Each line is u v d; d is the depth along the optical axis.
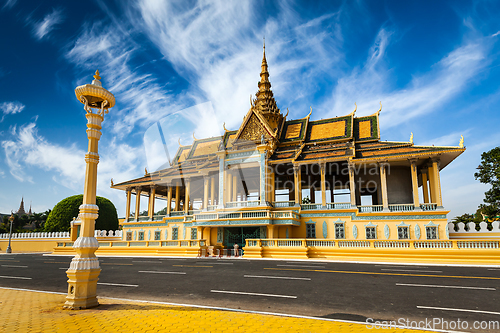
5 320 6.63
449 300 9.48
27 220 87.31
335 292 10.76
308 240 25.75
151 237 38.88
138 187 41.53
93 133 8.40
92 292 8.05
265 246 26.12
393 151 30.00
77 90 8.24
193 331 5.90
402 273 15.34
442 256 21.33
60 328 5.99
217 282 13.08
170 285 12.48
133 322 6.47
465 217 58.69
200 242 28.77
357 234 29.52
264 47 49.75
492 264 19.66
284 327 6.28
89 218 8.12
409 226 28.02
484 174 36.25
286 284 12.39
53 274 16.70
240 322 6.61
